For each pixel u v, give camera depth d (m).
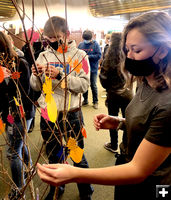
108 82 1.72
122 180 0.52
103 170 0.52
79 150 0.53
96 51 3.17
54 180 0.47
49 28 0.97
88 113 3.23
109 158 2.02
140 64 0.59
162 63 0.57
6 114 1.05
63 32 0.97
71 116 1.16
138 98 0.68
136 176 0.52
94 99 3.42
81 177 0.50
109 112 1.92
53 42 1.00
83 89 1.14
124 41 0.70
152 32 0.54
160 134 0.51
